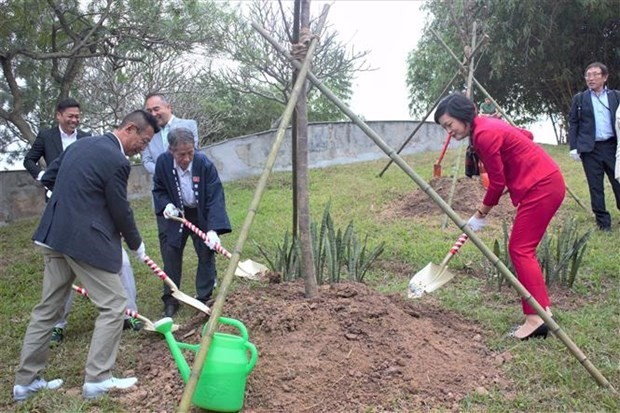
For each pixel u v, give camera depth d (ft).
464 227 13.19
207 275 18.48
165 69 48.24
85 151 13.48
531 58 53.98
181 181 18.03
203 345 10.55
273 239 26.30
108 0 30.60
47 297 13.69
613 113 23.82
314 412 12.03
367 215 29.73
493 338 15.29
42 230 13.38
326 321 14.19
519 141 14.97
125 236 13.91
